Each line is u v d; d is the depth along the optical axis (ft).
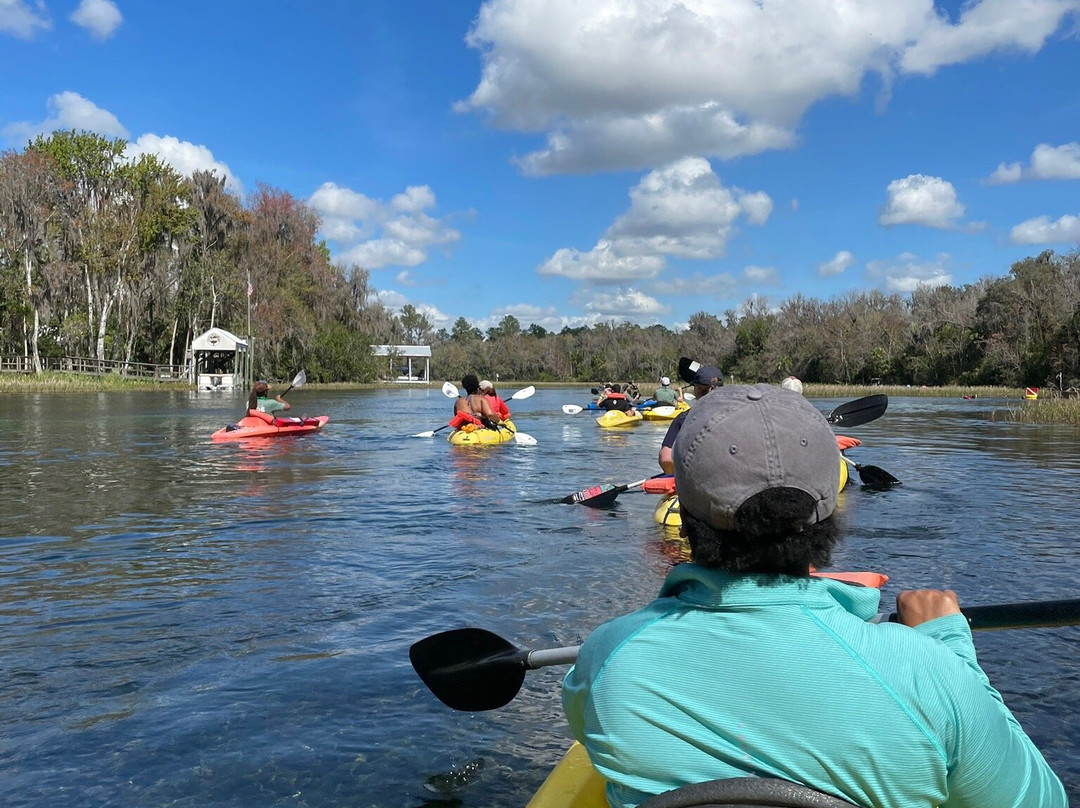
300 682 12.69
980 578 18.72
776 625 4.94
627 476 36.94
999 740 4.93
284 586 18.10
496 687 9.04
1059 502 29.78
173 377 187.83
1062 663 13.16
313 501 29.84
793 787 4.71
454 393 69.21
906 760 4.71
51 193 173.17
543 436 60.75
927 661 4.85
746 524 5.00
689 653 5.05
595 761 5.32
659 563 20.20
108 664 13.43
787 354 263.90
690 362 24.80
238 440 54.65
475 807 9.21
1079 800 9.11
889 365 224.74
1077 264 191.01
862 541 22.79
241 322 201.77
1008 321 192.24
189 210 188.44
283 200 234.38
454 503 29.37
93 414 81.10
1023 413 85.61
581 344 357.00
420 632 14.96
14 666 13.34
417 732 11.06
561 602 16.79
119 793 9.52
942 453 47.91
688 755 4.96
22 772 9.98
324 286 238.48
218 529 24.58
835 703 4.75
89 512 27.48
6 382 150.00
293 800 9.36
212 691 12.35
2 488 32.94
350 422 75.25
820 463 5.19
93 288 189.26
